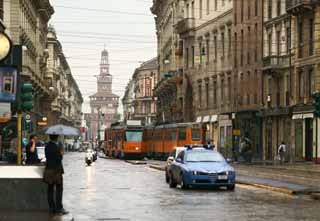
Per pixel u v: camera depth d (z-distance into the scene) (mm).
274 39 65062
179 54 96688
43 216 17078
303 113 57781
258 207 20875
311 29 57531
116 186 30656
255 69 68875
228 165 29000
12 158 30375
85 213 19344
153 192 27125
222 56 79438
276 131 64500
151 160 75125
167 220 17578
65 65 166625
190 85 91562
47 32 123062
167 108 110250
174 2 102625
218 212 19438
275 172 42781
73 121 198875
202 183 27922
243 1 72750
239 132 68438
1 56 18438
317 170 45656
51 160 17906
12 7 71062
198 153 29766
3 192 18438
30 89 20391
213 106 82125
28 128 42969
